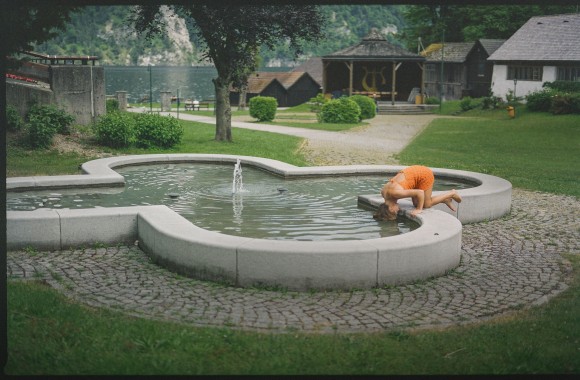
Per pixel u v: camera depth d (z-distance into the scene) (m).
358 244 8.20
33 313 6.78
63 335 6.20
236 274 8.06
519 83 46.34
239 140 24.86
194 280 8.33
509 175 18.80
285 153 21.92
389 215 10.62
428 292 7.99
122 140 20.66
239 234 9.68
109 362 5.61
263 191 13.27
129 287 7.97
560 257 9.77
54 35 19.41
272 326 6.70
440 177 15.18
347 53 52.44
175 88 97.81
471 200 12.02
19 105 21.72
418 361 5.77
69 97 23.20
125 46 107.06
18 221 9.53
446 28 68.62
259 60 61.62
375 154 23.03
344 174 15.21
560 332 6.50
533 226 11.94
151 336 6.16
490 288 8.18
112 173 13.80
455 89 58.44
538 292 8.04
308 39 23.20
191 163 16.98
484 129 33.88
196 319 6.86
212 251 8.17
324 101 51.22
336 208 11.59
